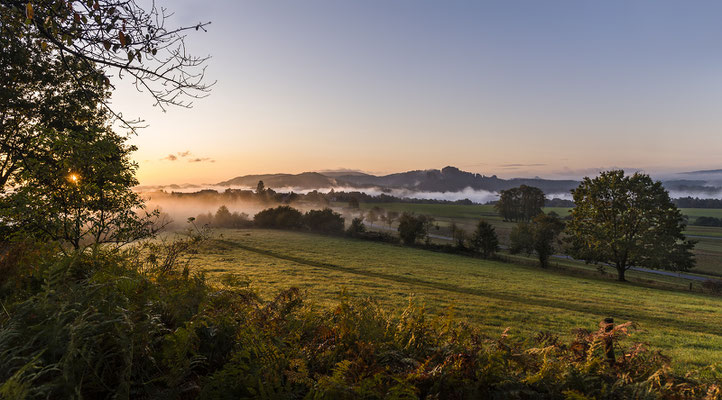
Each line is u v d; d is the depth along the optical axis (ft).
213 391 7.11
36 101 41.75
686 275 242.78
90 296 8.32
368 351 8.52
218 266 141.59
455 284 143.33
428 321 10.18
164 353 7.24
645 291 149.69
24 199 20.94
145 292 9.76
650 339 66.80
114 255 12.62
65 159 23.49
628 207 180.75
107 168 24.89
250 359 7.81
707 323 90.68
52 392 6.01
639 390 7.75
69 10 12.55
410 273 169.27
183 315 9.66
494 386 7.68
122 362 7.13
